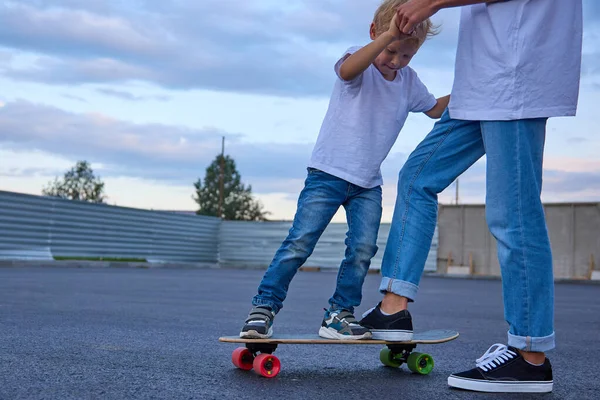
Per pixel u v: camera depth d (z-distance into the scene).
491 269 21.77
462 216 22.25
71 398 2.19
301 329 4.51
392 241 2.90
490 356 2.58
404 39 2.76
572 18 2.56
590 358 3.56
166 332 4.16
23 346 3.30
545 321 2.54
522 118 2.55
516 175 2.57
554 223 20.84
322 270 24.73
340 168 2.96
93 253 20.02
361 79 2.99
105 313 5.35
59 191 40.56
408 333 2.85
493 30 2.60
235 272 17.89
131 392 2.31
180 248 24.53
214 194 53.62
